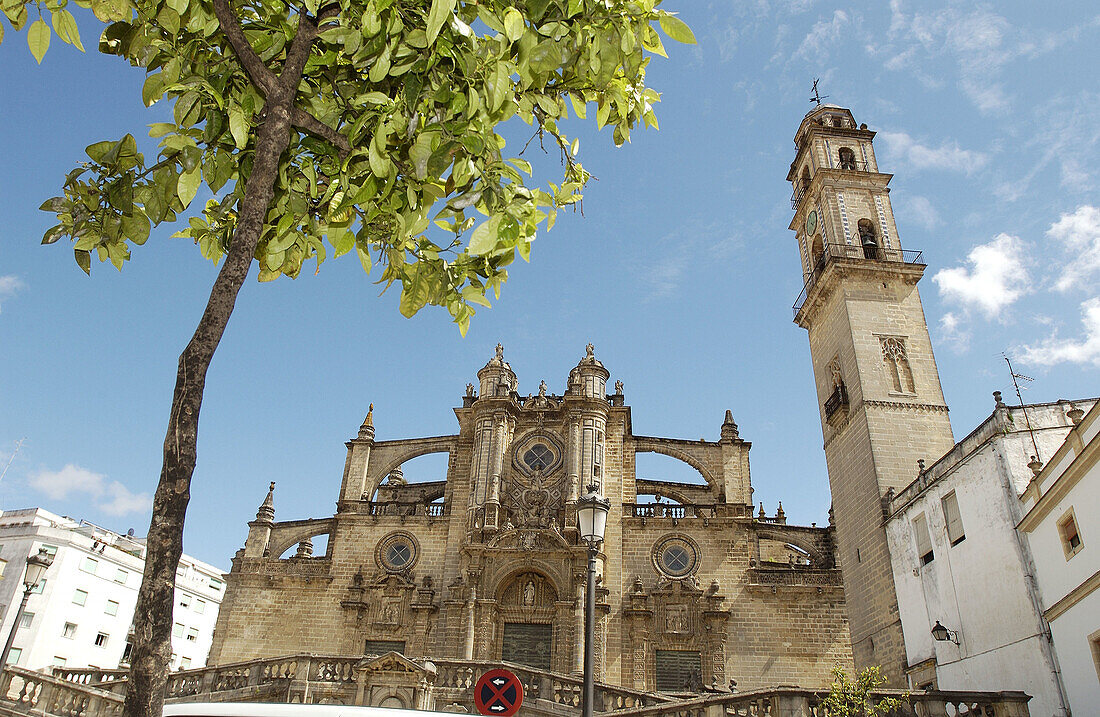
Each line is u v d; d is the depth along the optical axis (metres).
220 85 8.84
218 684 29.83
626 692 29.17
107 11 8.86
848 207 45.84
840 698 23.30
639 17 8.92
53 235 8.91
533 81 8.77
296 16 9.63
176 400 6.59
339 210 9.30
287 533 58.47
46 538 65.06
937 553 31.12
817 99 53.62
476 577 50.88
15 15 8.26
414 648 51.00
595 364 58.62
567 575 50.66
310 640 52.97
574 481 53.72
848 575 39.34
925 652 31.33
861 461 38.66
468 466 57.59
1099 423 21.75
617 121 10.28
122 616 69.19
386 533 56.31
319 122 9.02
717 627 49.41
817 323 46.25
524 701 29.16
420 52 8.20
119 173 8.79
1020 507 26.33
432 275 9.71
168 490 6.27
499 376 59.31
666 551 52.78
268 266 10.09
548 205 9.44
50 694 26.88
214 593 83.88
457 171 8.50
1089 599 21.97
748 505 53.94
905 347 40.69
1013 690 25.30
